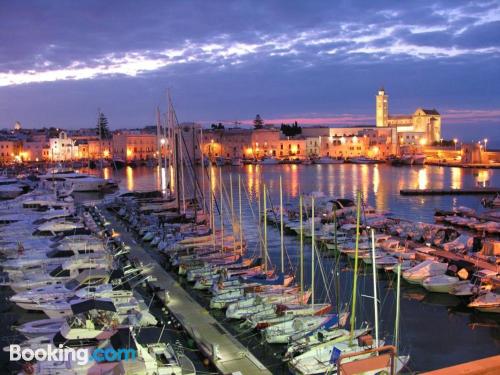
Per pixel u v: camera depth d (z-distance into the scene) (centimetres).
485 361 662
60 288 3531
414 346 3028
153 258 4981
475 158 18438
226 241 5497
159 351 2562
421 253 4769
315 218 6462
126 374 2244
